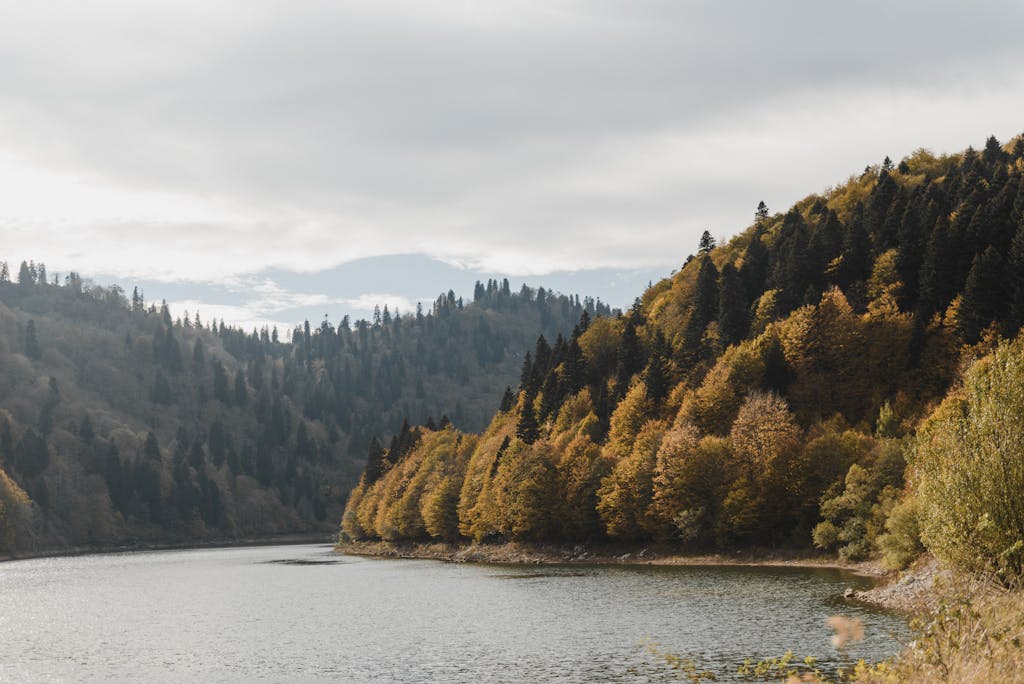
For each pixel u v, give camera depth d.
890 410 125.06
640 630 69.25
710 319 190.12
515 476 158.38
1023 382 43.94
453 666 60.41
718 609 77.25
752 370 148.62
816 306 152.75
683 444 132.25
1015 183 156.25
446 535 185.75
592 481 147.88
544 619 79.19
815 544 116.25
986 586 33.41
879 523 104.00
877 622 63.53
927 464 49.09
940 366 135.38
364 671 60.50
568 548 149.62
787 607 75.31
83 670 65.94
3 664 69.25
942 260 147.50
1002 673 25.34
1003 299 132.88
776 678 49.72
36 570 197.75
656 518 133.62
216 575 161.25
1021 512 40.94
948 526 43.12
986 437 43.44
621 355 189.12
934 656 27.80
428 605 95.44
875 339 144.62
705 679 50.91
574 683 52.66
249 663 65.75
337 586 125.38
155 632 84.75
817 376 144.62
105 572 182.75
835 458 120.00
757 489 123.62
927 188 180.00
